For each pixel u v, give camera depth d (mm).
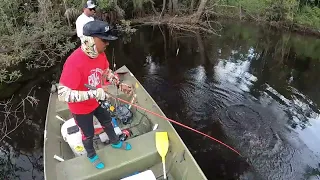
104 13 10227
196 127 5137
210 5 11812
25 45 7988
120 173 3064
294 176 4129
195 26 10875
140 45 9164
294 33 9984
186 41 9547
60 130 3908
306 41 9414
